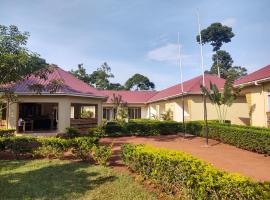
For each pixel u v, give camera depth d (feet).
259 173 31.65
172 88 119.65
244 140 47.57
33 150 42.55
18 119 66.95
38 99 64.90
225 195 17.74
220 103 64.64
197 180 20.04
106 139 64.95
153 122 74.59
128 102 136.56
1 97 48.06
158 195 25.14
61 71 79.56
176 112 95.40
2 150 42.73
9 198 24.80
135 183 28.81
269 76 51.90
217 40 195.83
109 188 27.25
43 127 78.74
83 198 24.66
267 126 55.88
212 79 90.07
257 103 59.82
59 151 41.81
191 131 71.51
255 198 15.98
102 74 197.67
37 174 32.71
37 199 24.47
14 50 36.37
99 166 36.50
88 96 70.33
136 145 34.99
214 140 59.93
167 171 24.66
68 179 30.55
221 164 36.40
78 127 71.20
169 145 54.08
